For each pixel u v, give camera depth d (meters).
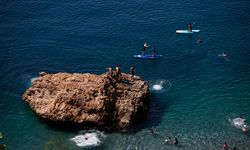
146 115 72.94
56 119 69.19
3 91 79.19
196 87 80.19
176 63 87.88
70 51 92.75
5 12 108.88
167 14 107.62
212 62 87.75
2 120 72.06
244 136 67.75
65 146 66.62
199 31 99.44
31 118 72.25
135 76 77.69
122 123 70.00
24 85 81.00
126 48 93.69
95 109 69.25
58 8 111.06
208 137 67.81
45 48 93.75
